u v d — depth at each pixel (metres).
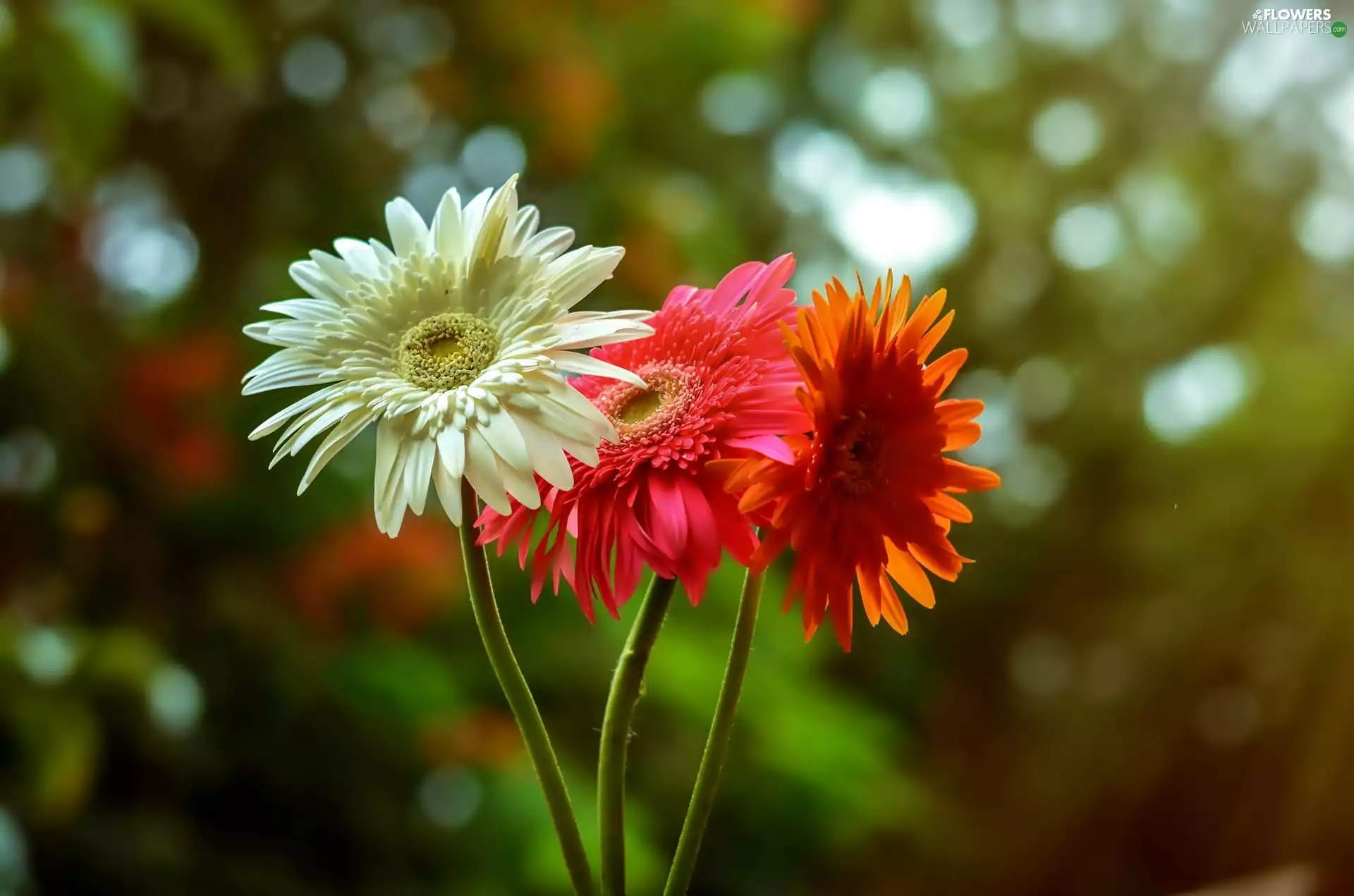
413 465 0.58
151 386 1.46
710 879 1.90
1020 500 3.15
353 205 1.76
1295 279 2.83
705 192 2.07
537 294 0.59
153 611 1.53
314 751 1.62
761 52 1.93
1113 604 3.05
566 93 1.69
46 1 1.20
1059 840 2.87
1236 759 2.69
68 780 1.26
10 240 1.56
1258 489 2.70
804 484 0.58
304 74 1.72
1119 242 3.09
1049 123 3.05
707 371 0.61
